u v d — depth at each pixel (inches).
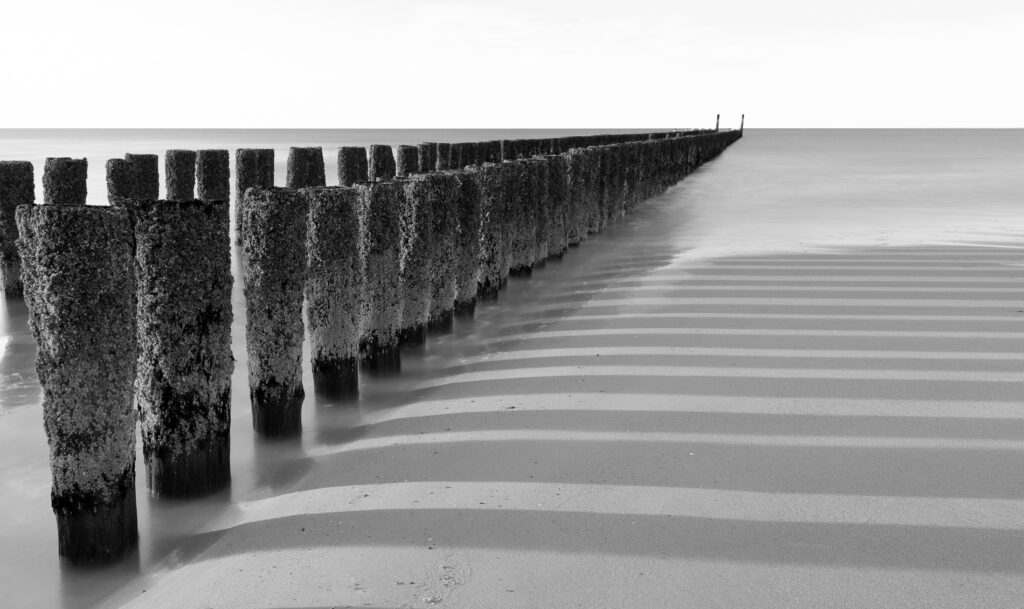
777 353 244.4
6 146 2561.5
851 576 129.6
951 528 143.3
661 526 145.8
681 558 135.6
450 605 124.1
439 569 134.0
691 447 179.2
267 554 141.3
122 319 142.2
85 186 363.3
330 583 131.1
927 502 152.9
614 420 195.6
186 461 165.9
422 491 162.2
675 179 1032.2
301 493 166.1
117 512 145.4
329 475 173.8
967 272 363.3
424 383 239.0
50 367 139.2
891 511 149.7
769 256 415.5
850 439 182.1
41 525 165.3
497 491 160.9
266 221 188.1
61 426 140.3
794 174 1245.1
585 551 138.3
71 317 136.6
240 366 268.4
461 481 166.2
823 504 152.7
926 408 199.8
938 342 253.6
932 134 6363.2
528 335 277.6
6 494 179.5
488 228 331.0
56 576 145.3
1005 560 133.4
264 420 195.0
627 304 312.3
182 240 159.5
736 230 558.6
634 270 388.8
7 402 241.3
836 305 301.7
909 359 237.3
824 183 1045.8
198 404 165.6
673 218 647.1
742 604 123.2
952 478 162.7
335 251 212.4
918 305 300.2
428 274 263.0
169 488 166.6
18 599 138.3
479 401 212.8
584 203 491.5
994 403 202.7
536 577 131.1
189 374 164.1
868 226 573.6
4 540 159.0
